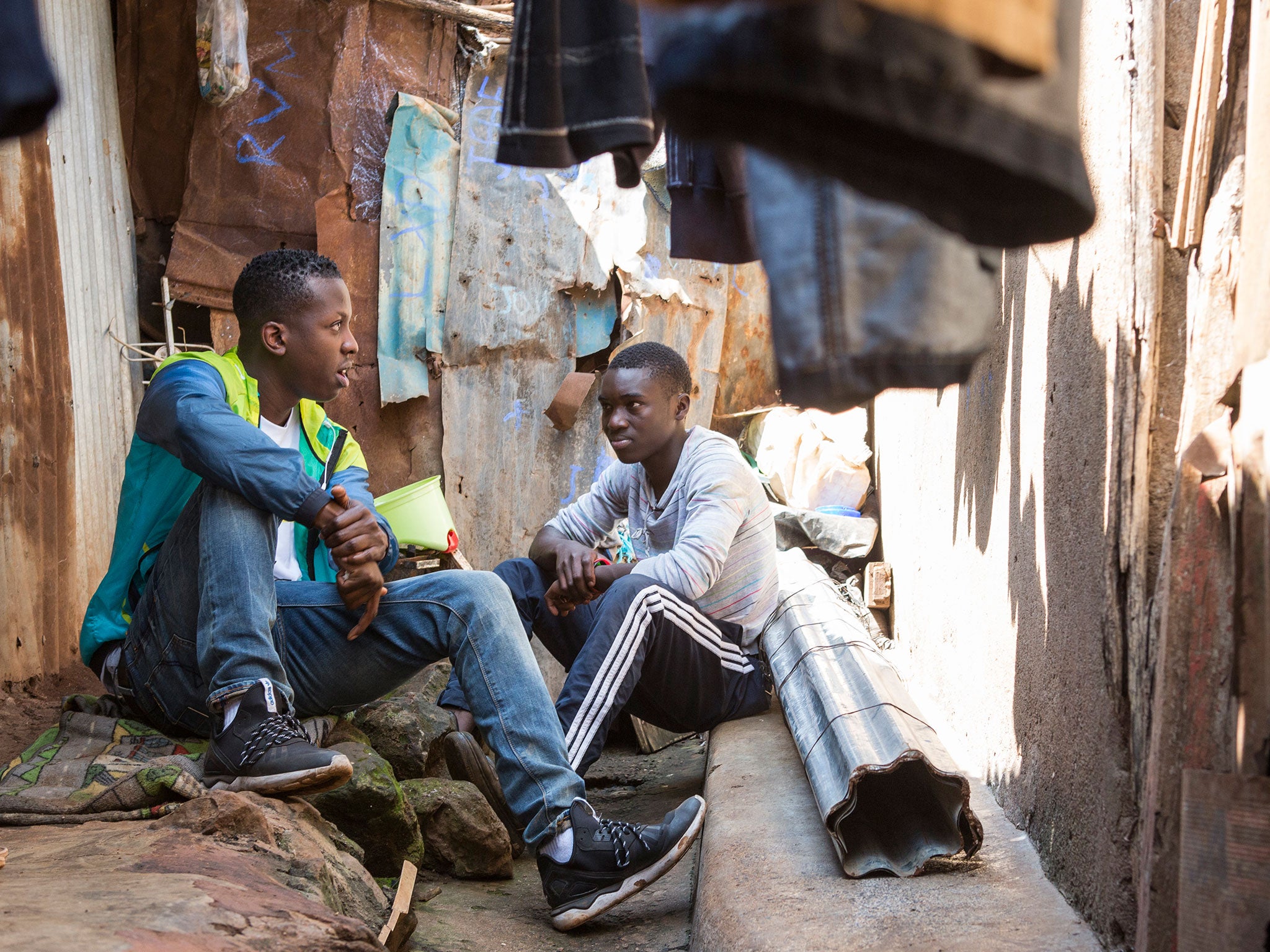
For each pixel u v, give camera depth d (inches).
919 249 38.2
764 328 207.0
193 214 185.5
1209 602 50.3
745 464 130.7
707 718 130.9
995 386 105.2
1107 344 66.9
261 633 85.4
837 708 100.5
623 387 126.7
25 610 138.3
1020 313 95.0
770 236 38.7
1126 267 62.9
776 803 102.5
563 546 126.4
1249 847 42.6
